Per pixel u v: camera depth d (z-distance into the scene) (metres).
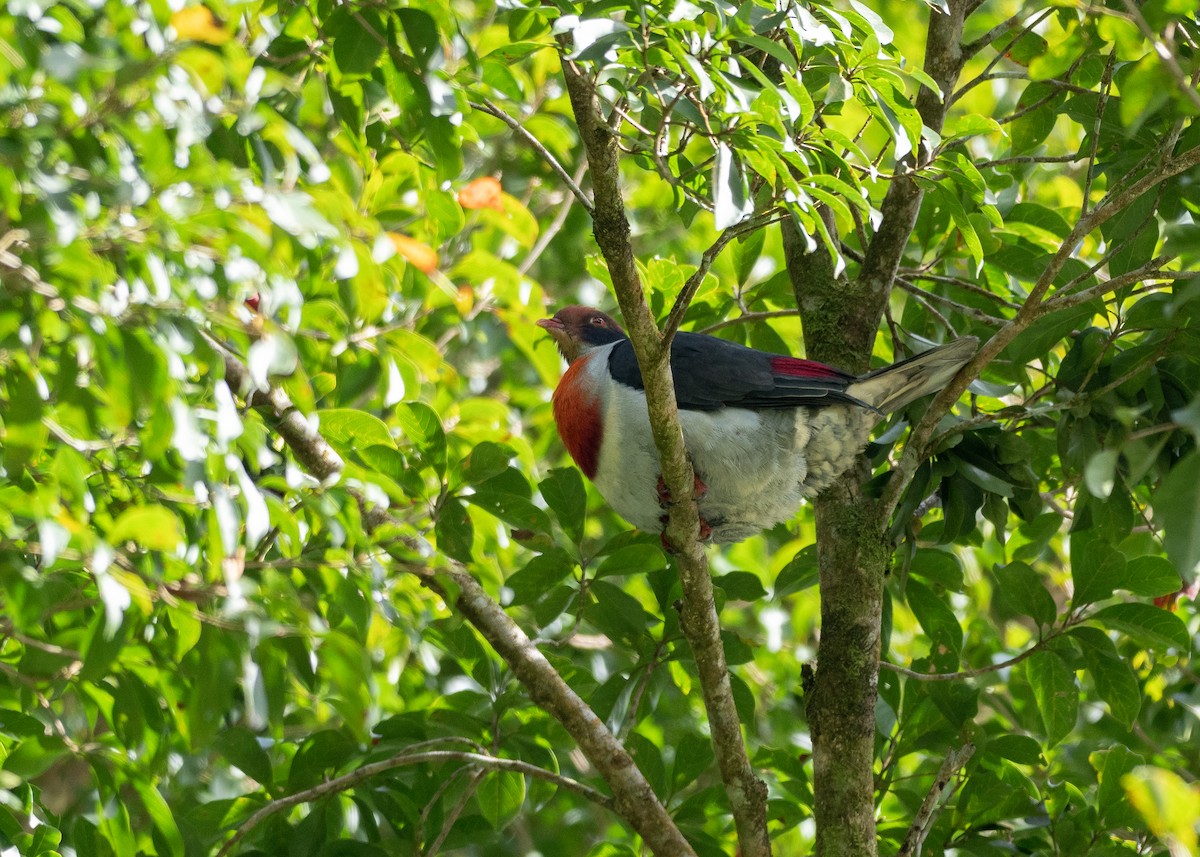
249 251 5.14
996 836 10.13
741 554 15.31
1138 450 6.11
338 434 9.26
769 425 9.25
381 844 9.21
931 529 10.76
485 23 12.40
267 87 7.26
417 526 9.25
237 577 5.56
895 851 9.91
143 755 7.97
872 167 7.50
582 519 10.04
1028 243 11.78
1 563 5.58
